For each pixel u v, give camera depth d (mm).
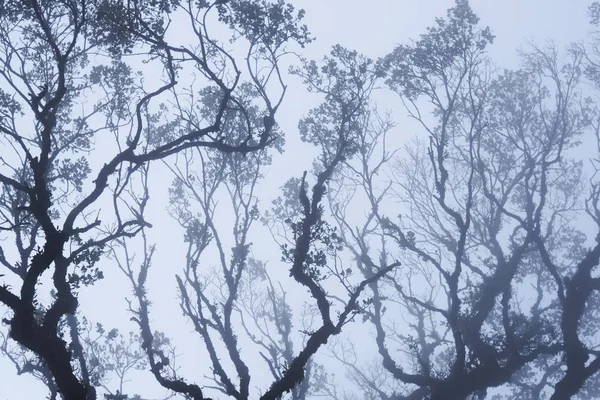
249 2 23234
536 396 39406
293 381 22875
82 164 24453
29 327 17000
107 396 25406
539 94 37594
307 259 24234
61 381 17359
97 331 29375
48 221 17344
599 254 33031
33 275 16969
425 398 32250
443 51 33656
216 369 24469
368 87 31125
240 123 30469
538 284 39906
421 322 39312
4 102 22516
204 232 26875
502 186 38750
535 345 32156
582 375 31422
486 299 33281
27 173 23766
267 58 24250
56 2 22031
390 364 32938
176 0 21516
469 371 31766
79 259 20484
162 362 24203
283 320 34812
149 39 20922
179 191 30109
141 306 25125
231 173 30703
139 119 19719
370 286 34625
